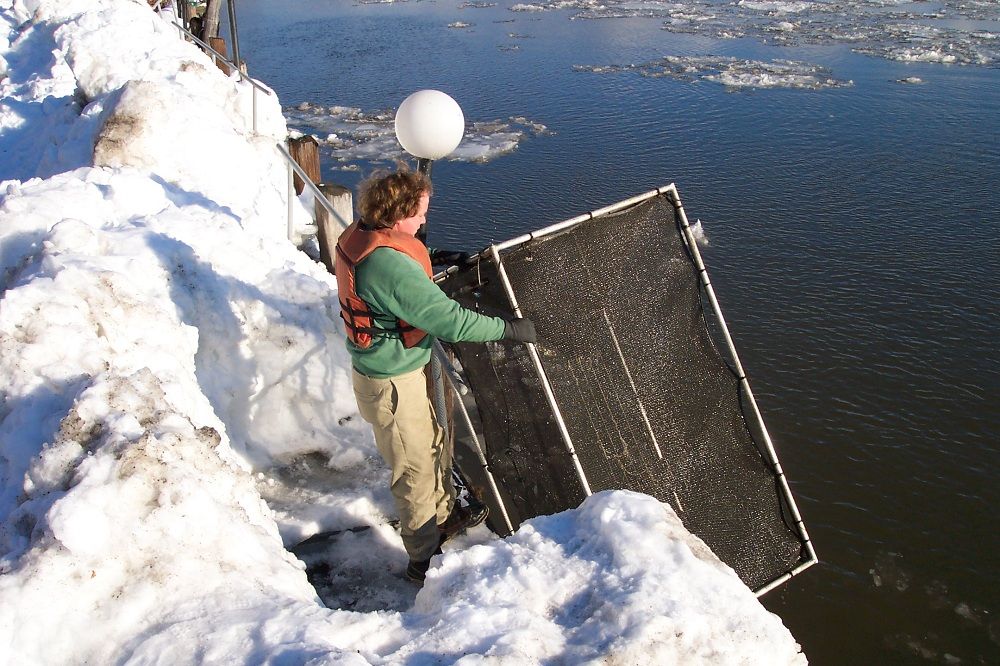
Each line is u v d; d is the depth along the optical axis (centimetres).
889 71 2275
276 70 2425
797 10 3269
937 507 779
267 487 396
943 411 911
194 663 201
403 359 303
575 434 362
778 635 218
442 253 364
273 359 424
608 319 371
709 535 389
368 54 2572
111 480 235
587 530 249
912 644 632
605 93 2100
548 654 207
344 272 295
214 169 695
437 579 243
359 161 1766
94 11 1196
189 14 1714
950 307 1102
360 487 396
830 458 842
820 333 1048
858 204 1403
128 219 470
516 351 353
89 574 219
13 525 236
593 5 3431
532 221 1395
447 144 363
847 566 706
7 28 1444
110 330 338
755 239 1284
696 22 3072
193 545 236
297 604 227
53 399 292
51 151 811
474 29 2938
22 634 206
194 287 420
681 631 209
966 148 1653
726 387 401
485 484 399
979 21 2995
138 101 681
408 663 206
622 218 375
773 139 1730
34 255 404
